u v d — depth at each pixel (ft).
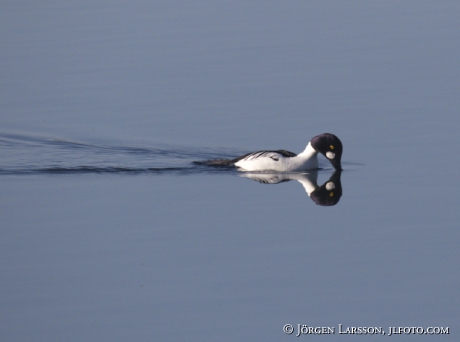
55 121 75.10
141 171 63.36
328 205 55.01
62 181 60.85
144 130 72.59
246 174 62.39
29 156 66.90
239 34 98.99
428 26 100.22
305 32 98.99
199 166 64.34
